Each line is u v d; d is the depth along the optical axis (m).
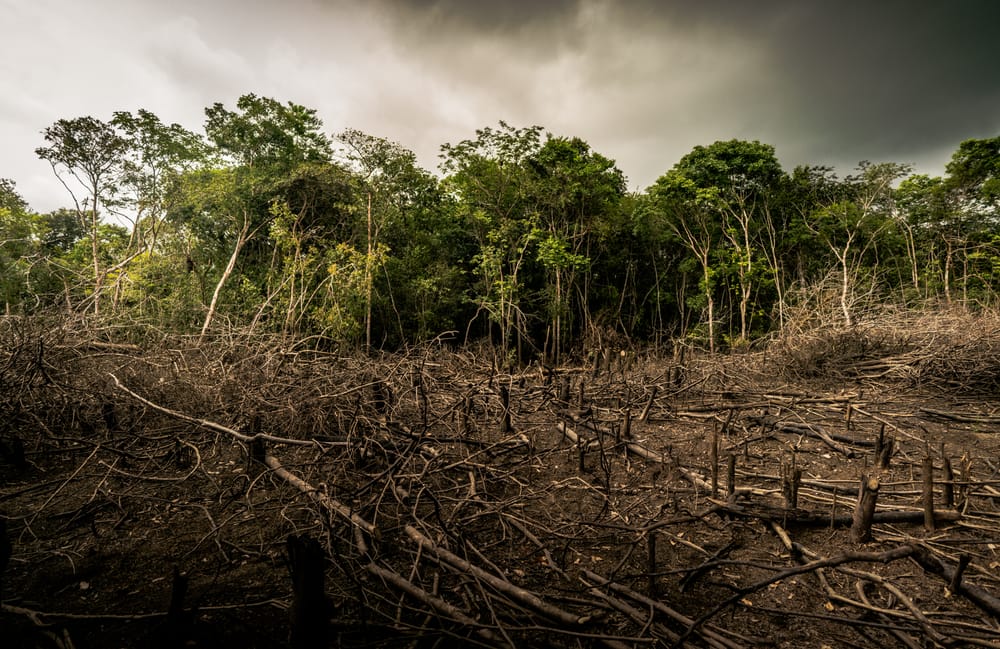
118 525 3.87
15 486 4.57
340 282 17.91
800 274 24.84
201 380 6.18
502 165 24.12
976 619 2.64
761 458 5.41
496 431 6.25
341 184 20.66
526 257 25.19
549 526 3.90
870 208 25.25
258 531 3.76
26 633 2.52
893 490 4.41
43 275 12.38
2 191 22.31
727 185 24.39
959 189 25.25
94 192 17.73
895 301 14.14
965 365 8.43
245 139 21.33
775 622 2.73
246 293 18.52
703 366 9.55
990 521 3.76
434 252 24.77
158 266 18.09
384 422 5.03
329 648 2.44
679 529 3.82
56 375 5.93
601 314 22.48
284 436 5.32
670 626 2.68
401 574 3.17
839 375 9.54
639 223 26.16
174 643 2.27
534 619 2.72
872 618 2.72
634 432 6.41
